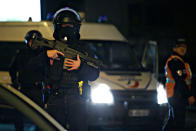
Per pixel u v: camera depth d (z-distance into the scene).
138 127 16.64
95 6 49.25
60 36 9.51
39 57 9.16
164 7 52.22
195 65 44.78
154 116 16.89
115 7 50.88
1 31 18.92
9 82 17.64
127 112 16.44
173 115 15.62
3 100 5.29
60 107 9.16
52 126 5.21
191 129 19.80
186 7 52.22
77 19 9.62
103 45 19.42
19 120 5.31
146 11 51.97
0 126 5.30
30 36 8.91
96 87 16.44
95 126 16.03
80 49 9.56
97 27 19.55
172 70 15.52
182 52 15.86
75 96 9.28
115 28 20.20
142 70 18.50
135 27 51.69
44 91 9.16
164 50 49.91
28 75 9.11
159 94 17.16
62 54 9.07
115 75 17.38
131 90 16.81
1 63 18.55
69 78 9.23
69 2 18.59
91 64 9.38
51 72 9.17
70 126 9.20
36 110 5.27
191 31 51.81
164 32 51.84
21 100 5.30
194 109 25.52
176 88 15.50
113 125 16.28
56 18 9.56
